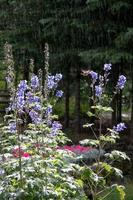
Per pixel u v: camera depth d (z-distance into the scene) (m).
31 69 5.18
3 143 5.12
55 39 13.38
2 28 14.98
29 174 4.64
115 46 12.08
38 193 4.49
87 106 17.88
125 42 11.60
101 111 5.22
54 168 4.84
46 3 13.38
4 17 14.73
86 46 13.08
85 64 14.03
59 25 13.05
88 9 12.15
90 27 12.32
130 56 11.62
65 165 4.98
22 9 14.12
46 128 5.12
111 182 9.59
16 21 14.36
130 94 13.46
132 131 12.84
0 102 17.22
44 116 5.69
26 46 13.92
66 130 15.37
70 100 20.45
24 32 14.08
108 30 11.94
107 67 5.54
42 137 5.02
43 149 5.02
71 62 13.96
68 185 4.77
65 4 12.93
